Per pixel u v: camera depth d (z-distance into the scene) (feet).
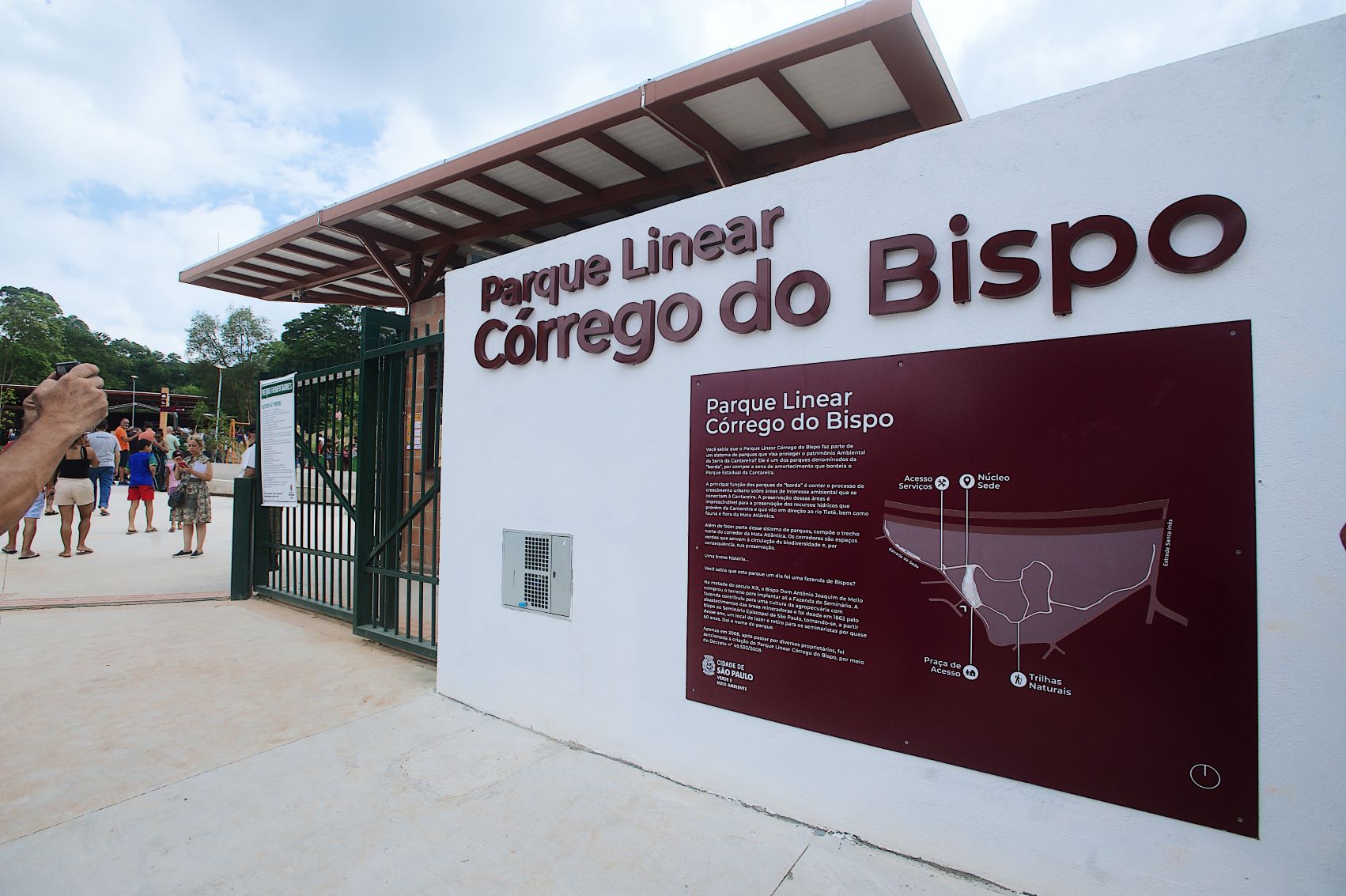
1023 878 7.75
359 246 24.62
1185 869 6.93
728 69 13.08
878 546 8.77
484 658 13.28
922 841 8.40
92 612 19.85
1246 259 6.83
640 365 11.11
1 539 33.09
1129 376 7.31
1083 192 7.66
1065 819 7.53
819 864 8.45
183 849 8.79
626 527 11.19
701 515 10.30
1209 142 7.05
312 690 14.32
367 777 10.66
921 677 8.42
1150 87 7.36
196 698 13.75
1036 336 7.84
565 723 11.93
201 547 29.86
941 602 8.30
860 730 8.85
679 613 10.55
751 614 9.78
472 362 13.74
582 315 11.89
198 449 30.01
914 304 8.51
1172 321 7.13
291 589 22.02
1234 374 6.82
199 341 255.91
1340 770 6.33
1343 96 6.52
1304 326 6.58
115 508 49.08
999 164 8.16
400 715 13.10
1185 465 7.00
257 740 11.93
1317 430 6.50
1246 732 6.67
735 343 10.07
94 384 6.91
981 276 8.20
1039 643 7.69
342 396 19.36
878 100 14.56
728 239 10.04
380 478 17.76
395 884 8.14
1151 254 7.20
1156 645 7.08
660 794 10.17
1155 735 7.07
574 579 11.84
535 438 12.51
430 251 24.47
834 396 9.15
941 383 8.39
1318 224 6.57
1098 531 7.39
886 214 8.89
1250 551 6.70
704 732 10.23
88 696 13.67
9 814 9.51
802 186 9.55
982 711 8.02
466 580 13.69
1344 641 6.34
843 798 8.99
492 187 19.34
